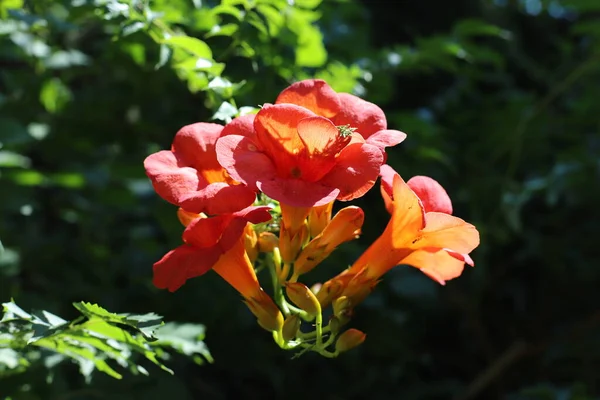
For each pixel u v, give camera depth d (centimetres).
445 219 274
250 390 602
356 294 292
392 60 506
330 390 591
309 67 417
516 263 717
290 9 382
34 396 369
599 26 565
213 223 262
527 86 781
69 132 554
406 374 654
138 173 546
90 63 557
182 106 531
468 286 686
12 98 545
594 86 639
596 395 677
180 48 359
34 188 575
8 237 528
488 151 647
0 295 484
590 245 688
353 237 294
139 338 292
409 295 565
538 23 828
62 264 545
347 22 569
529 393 567
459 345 726
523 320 735
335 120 283
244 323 534
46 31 497
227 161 251
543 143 650
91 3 392
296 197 245
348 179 253
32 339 275
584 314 725
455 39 522
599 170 573
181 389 405
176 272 255
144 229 589
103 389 385
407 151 573
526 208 707
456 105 652
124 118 552
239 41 374
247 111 323
